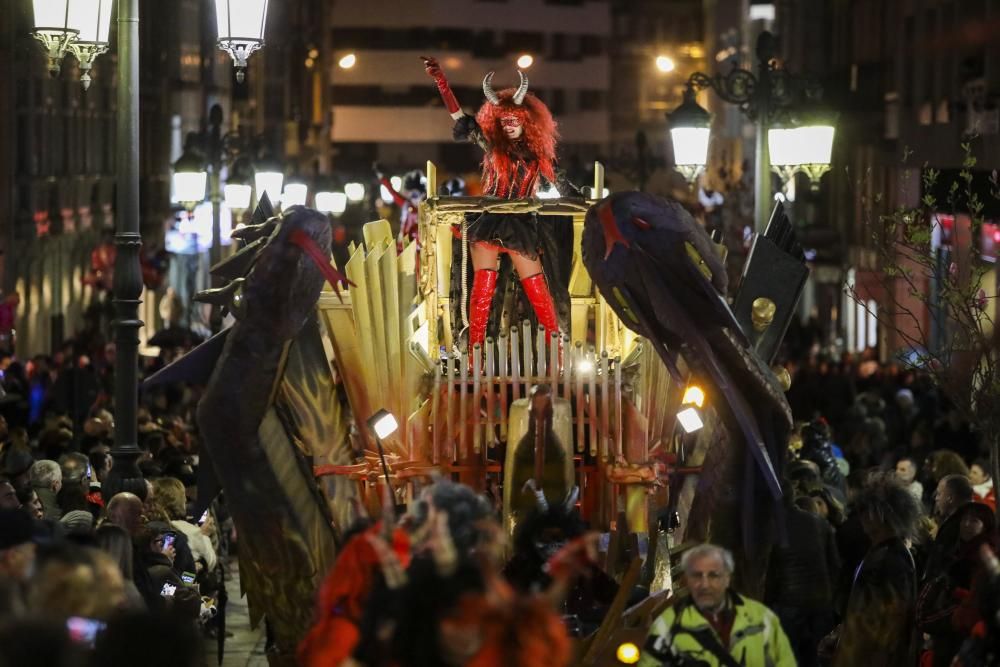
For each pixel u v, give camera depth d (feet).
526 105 66.33
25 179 182.80
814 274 242.17
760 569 61.57
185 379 62.34
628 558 61.77
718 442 61.41
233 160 154.20
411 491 62.28
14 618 35.68
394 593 42.04
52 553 40.81
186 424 116.16
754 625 47.70
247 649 84.99
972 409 74.84
